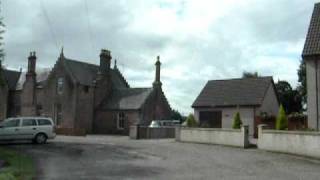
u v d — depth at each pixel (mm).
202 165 20109
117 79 65000
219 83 48812
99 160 22188
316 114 30078
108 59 60375
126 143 34094
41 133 33250
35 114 60812
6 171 17156
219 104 45531
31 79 62188
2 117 64000
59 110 57625
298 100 58219
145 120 55219
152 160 22219
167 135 45281
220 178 16031
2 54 28641
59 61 58188
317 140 22797
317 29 31938
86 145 31625
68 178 16016
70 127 54531
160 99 58188
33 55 62469
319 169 18641
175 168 19047
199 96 47969
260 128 28719
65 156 24094
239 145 30141
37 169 18562
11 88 65562
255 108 43500
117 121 56000
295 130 26375
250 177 16266
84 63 60438
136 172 17750
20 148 28953
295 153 24609
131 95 57438
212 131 33281
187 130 36094
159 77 58469
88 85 57469
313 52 30359
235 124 34219
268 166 19734
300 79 56875
